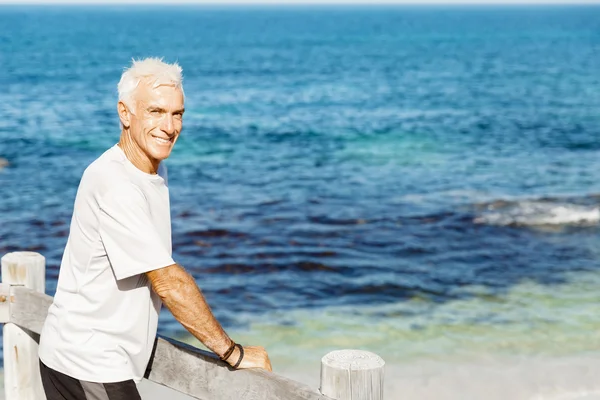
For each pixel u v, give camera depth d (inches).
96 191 90.3
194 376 94.6
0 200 597.0
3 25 6304.1
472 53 3149.6
